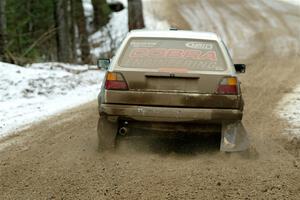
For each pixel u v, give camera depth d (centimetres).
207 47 1636
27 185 1356
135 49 1631
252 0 10200
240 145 1580
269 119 2345
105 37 7606
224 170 1479
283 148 1773
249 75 4141
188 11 9269
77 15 6644
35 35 6856
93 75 4312
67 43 5738
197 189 1310
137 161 1572
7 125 2261
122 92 1560
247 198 1244
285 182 1369
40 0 7075
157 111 1548
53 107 2791
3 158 1658
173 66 1580
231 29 7831
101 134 1622
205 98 1548
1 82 3475
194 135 1677
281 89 3366
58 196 1264
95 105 2866
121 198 1245
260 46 6322
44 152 1725
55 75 3994
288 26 7769
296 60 5066
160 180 1383
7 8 6562
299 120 2308
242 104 1585
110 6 9481
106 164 1541
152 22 8438
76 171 1478
